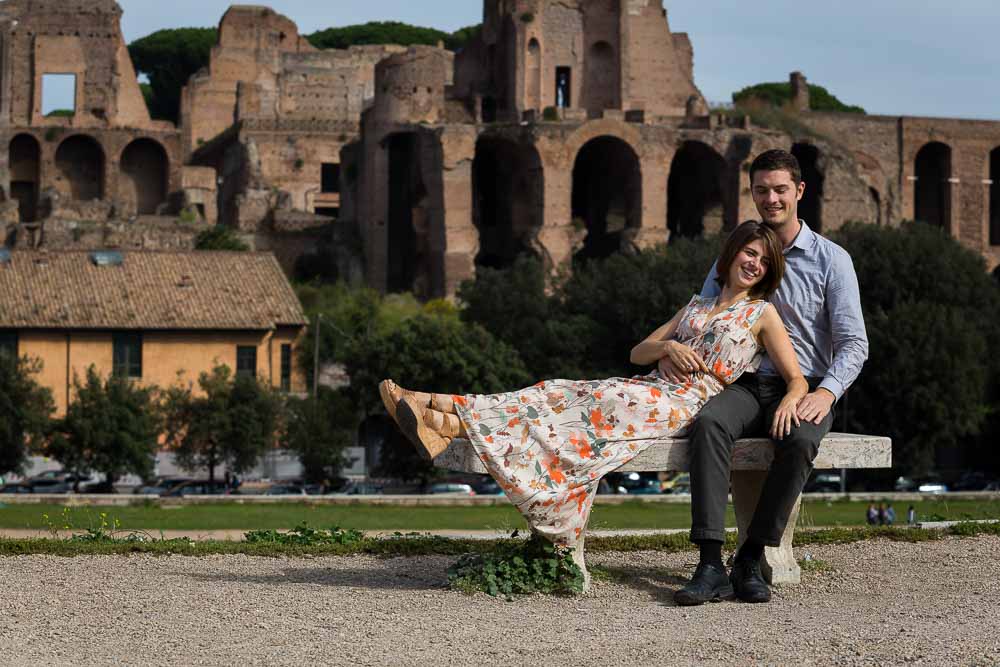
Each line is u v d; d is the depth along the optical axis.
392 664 10.78
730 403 13.70
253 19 139.88
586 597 13.47
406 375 67.00
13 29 127.44
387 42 188.38
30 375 67.38
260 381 65.50
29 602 13.08
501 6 108.38
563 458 13.44
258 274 72.94
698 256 77.88
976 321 74.94
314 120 128.62
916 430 67.75
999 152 125.88
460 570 14.02
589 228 107.69
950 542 17.39
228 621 12.26
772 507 13.54
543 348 75.75
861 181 102.56
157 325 68.06
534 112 100.81
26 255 71.81
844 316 14.47
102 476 67.00
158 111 173.38
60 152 126.56
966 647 11.08
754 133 100.69
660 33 113.19
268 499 44.25
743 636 11.64
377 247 105.56
